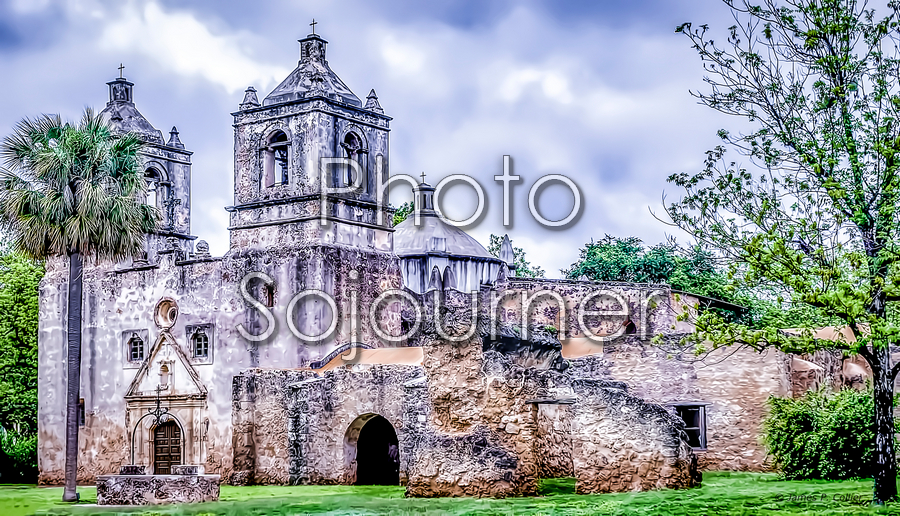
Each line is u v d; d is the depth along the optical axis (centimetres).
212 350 4512
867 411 3159
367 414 3744
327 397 3828
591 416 3008
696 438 3653
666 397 3700
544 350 3406
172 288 4659
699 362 3675
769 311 4994
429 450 3000
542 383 3036
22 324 5491
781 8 2794
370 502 3003
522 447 2983
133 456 4612
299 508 2962
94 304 4869
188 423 4509
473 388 3005
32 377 5516
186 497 3250
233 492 3594
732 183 2761
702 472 3512
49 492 4159
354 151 4681
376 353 4275
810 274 2677
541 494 2991
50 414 4916
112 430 4734
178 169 5316
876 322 2500
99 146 3938
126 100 5366
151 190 5275
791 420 3269
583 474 2992
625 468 2973
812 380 3688
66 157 3875
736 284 2744
